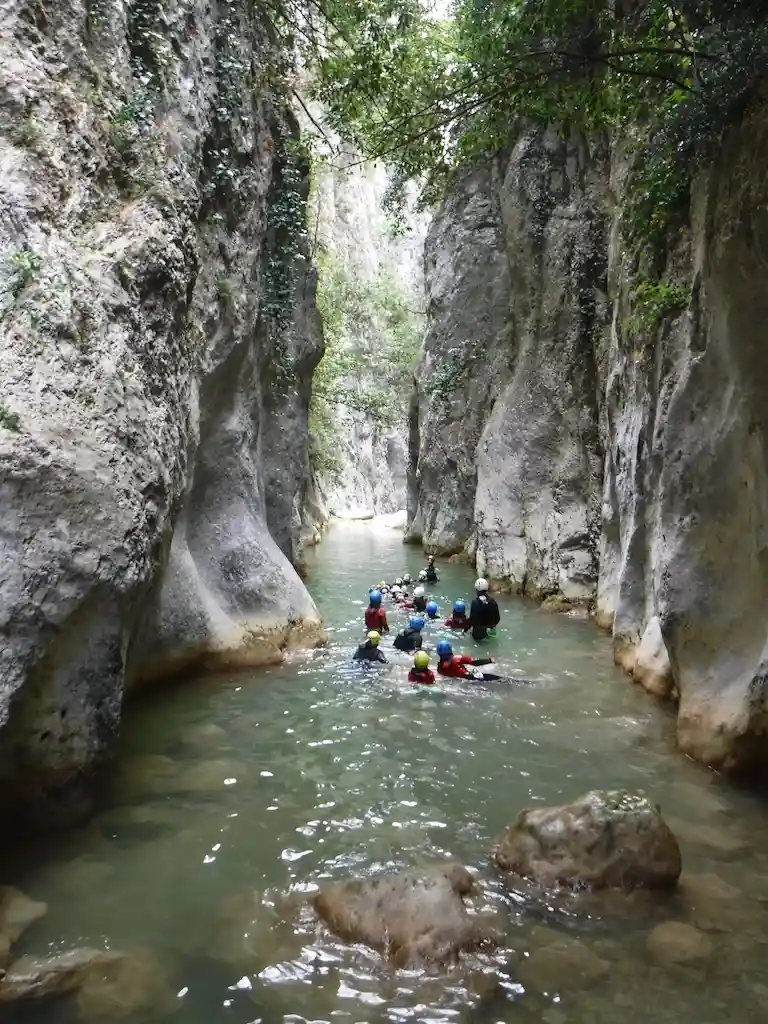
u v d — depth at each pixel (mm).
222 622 9766
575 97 7387
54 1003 3572
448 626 12789
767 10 4824
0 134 5863
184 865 4883
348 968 3859
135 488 5863
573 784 6250
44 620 4762
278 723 7801
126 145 7336
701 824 5461
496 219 21109
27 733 4902
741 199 5117
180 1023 3461
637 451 9523
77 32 6969
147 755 6828
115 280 6457
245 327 10562
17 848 5031
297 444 16328
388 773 6508
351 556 23438
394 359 34781
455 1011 3553
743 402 5867
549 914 4336
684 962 3904
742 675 6266
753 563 6137
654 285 8266
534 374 16859
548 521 15641
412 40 10430
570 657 10703
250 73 11172
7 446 4777
